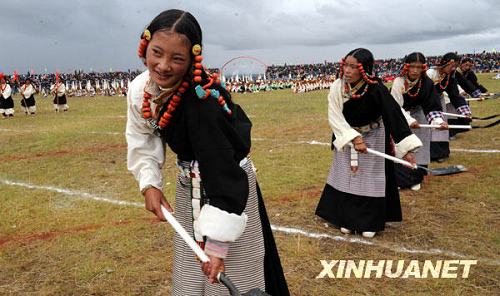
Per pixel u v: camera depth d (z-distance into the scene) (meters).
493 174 6.13
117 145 9.83
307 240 4.18
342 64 4.05
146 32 1.79
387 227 4.46
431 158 7.05
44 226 4.75
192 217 2.21
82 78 50.94
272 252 2.44
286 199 5.41
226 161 1.85
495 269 3.53
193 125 1.86
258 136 10.30
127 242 4.24
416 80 5.46
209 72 1.99
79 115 17.62
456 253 3.82
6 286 3.54
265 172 6.69
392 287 3.34
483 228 4.30
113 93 38.84
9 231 4.64
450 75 7.36
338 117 4.12
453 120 8.47
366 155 4.16
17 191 6.13
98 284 3.49
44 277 3.66
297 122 12.65
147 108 2.04
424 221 4.57
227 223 1.87
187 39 1.75
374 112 4.10
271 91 37.31
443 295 3.20
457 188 5.58
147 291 3.38
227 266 2.21
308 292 3.29
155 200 2.19
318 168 6.86
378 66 57.53
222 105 1.89
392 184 4.25
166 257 3.93
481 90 9.85
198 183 2.14
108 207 5.34
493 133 9.41
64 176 6.96
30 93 18.86
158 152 2.27
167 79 1.81
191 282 2.27
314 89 37.44
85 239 4.36
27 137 11.43
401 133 3.96
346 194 4.27
